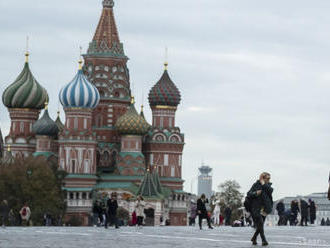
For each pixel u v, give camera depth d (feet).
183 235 201.05
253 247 150.61
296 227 308.81
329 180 181.47
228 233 221.25
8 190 627.87
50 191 636.07
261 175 156.66
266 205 155.43
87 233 204.44
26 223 360.89
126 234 202.69
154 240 171.73
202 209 266.36
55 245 149.28
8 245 148.15
